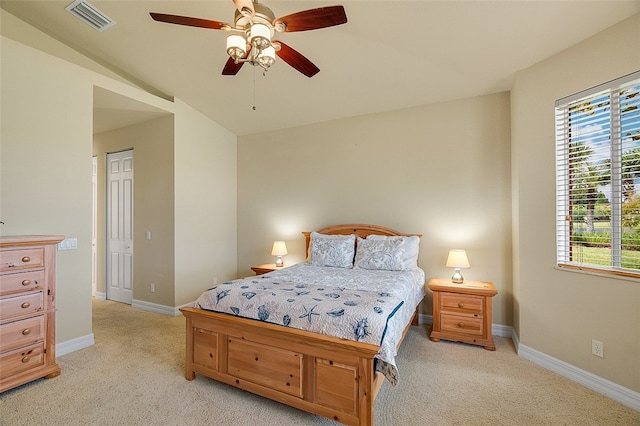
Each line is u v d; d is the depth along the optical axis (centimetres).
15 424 181
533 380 230
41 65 264
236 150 487
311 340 179
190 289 406
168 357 269
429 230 360
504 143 327
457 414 190
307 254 418
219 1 239
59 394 211
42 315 230
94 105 357
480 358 268
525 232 271
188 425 180
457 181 347
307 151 436
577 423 181
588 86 224
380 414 189
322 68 310
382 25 245
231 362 212
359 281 271
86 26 274
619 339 204
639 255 202
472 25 232
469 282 321
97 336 317
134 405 199
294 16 180
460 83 316
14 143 247
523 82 275
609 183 217
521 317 274
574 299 232
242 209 484
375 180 390
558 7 203
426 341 305
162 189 397
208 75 341
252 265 476
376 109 383
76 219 286
